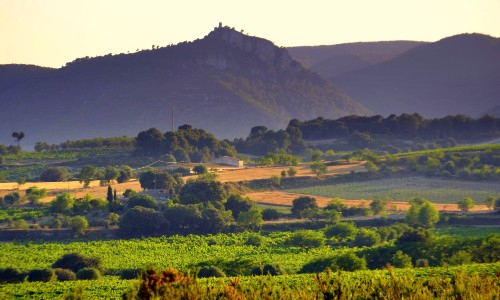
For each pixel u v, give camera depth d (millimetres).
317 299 139750
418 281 151375
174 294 126750
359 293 142250
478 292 141875
